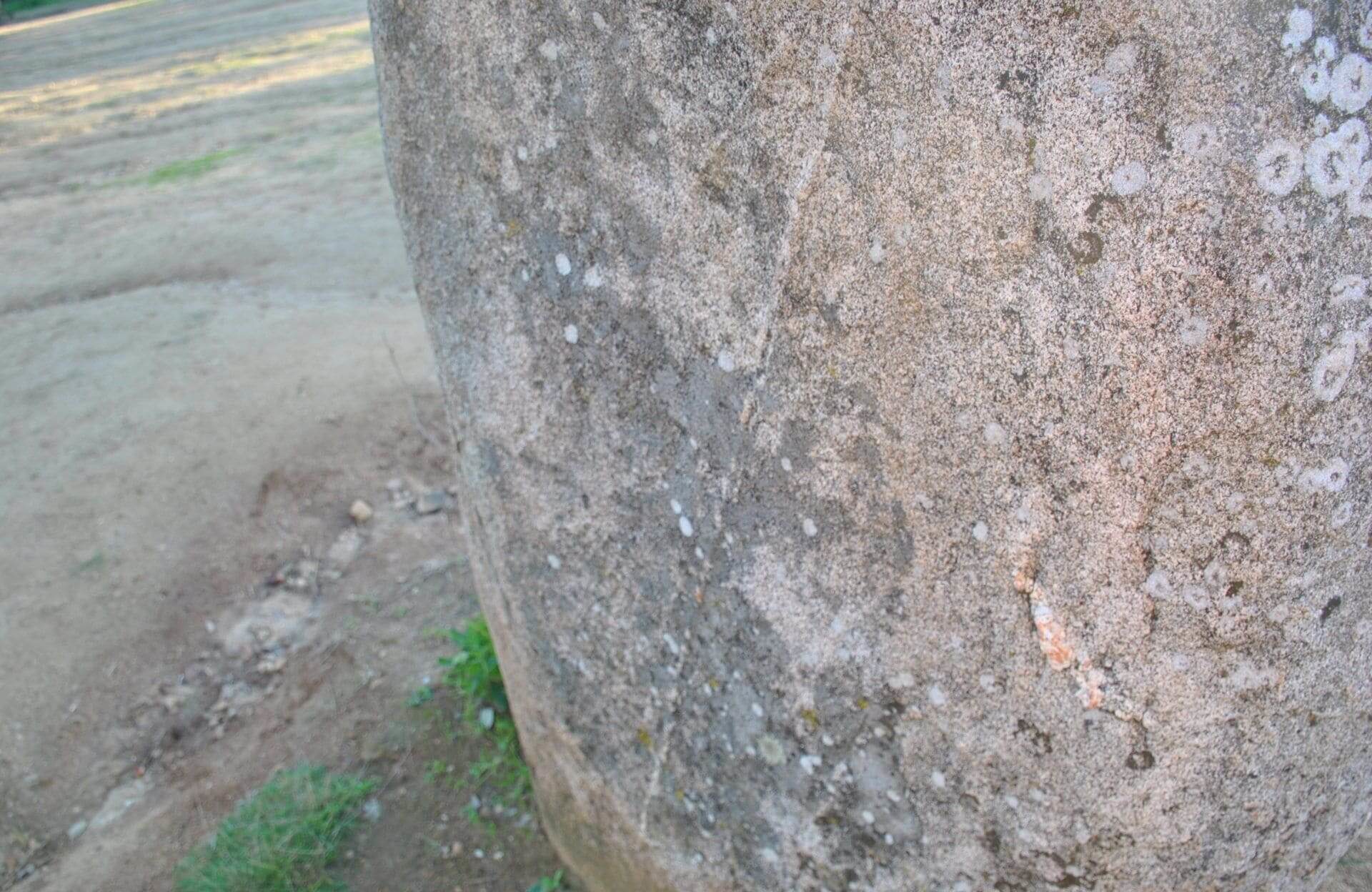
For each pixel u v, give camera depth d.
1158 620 0.79
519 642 1.42
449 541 2.36
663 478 1.09
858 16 0.75
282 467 2.53
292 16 10.31
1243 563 0.76
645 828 1.35
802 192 0.84
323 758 1.85
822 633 1.00
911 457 0.86
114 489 2.50
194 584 2.26
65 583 2.25
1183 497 0.74
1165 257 0.68
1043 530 0.80
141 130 6.59
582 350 1.11
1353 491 0.75
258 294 3.72
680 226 0.95
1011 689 0.88
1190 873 0.90
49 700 2.03
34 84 9.01
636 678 1.25
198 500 2.44
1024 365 0.76
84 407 2.93
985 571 0.85
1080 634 0.82
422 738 1.85
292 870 1.64
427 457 2.61
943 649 0.91
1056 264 0.72
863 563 0.94
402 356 3.00
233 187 5.06
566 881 1.59
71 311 3.80
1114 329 0.71
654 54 0.90
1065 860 0.93
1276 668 0.80
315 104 6.52
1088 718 0.85
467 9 1.03
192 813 1.80
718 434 1.01
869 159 0.79
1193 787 0.85
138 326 3.52
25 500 2.51
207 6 12.63
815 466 0.93
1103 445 0.75
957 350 0.79
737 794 1.19
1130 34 0.66
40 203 5.36
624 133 0.96
